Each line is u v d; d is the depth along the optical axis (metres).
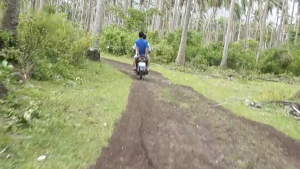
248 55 23.41
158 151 4.10
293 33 42.59
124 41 20.73
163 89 8.58
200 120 5.84
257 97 9.38
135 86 8.59
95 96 6.42
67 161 3.36
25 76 6.36
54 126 4.22
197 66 19.78
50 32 8.07
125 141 4.27
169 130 5.00
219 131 5.30
